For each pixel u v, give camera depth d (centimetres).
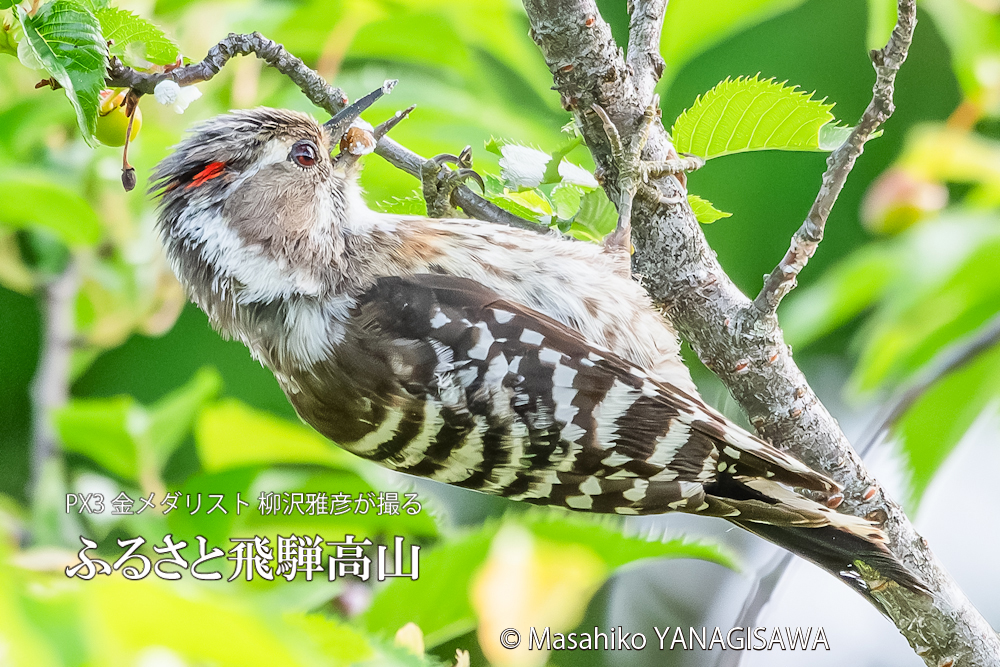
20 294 228
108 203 226
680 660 229
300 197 220
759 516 219
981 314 224
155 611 215
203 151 220
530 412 220
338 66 227
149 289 227
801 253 219
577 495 220
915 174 225
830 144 220
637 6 221
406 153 222
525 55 226
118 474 223
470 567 220
